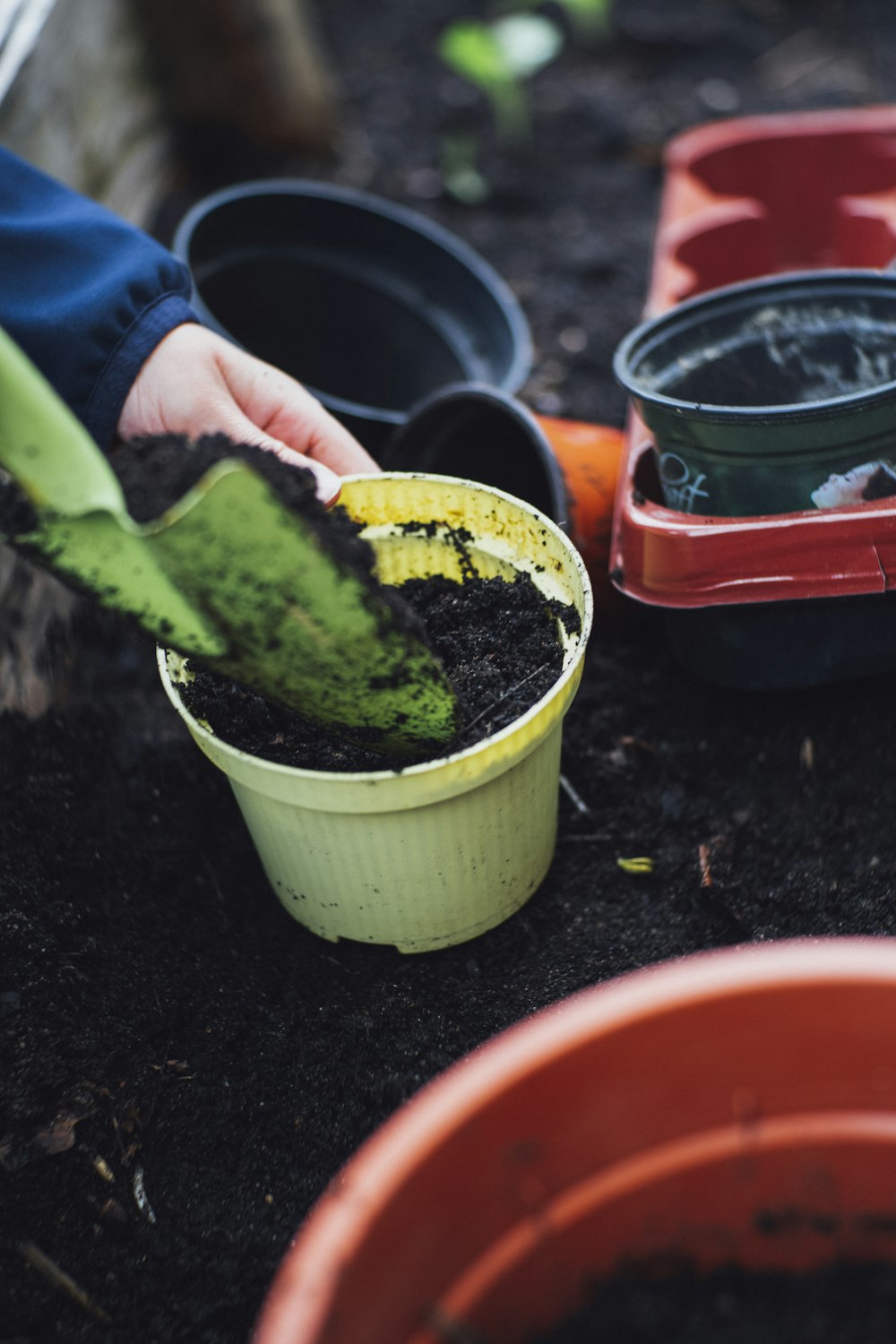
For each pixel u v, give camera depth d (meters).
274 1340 0.54
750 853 1.21
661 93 2.86
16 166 1.23
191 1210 0.97
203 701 1.08
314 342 1.79
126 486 0.77
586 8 2.76
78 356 1.16
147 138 2.32
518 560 1.16
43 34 1.83
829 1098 0.68
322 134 2.60
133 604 0.78
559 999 1.10
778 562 1.13
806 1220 0.70
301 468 0.93
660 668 1.42
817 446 1.09
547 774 1.08
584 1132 0.66
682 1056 0.65
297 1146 1.01
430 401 1.39
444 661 1.13
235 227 1.64
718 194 1.97
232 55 2.39
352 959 1.16
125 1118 1.02
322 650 0.85
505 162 2.66
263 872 1.26
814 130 1.94
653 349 1.25
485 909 1.13
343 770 1.03
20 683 1.37
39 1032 1.05
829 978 0.64
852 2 3.10
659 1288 0.69
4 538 0.73
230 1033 1.08
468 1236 0.64
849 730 1.29
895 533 1.10
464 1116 0.61
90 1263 0.93
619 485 1.34
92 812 1.29
